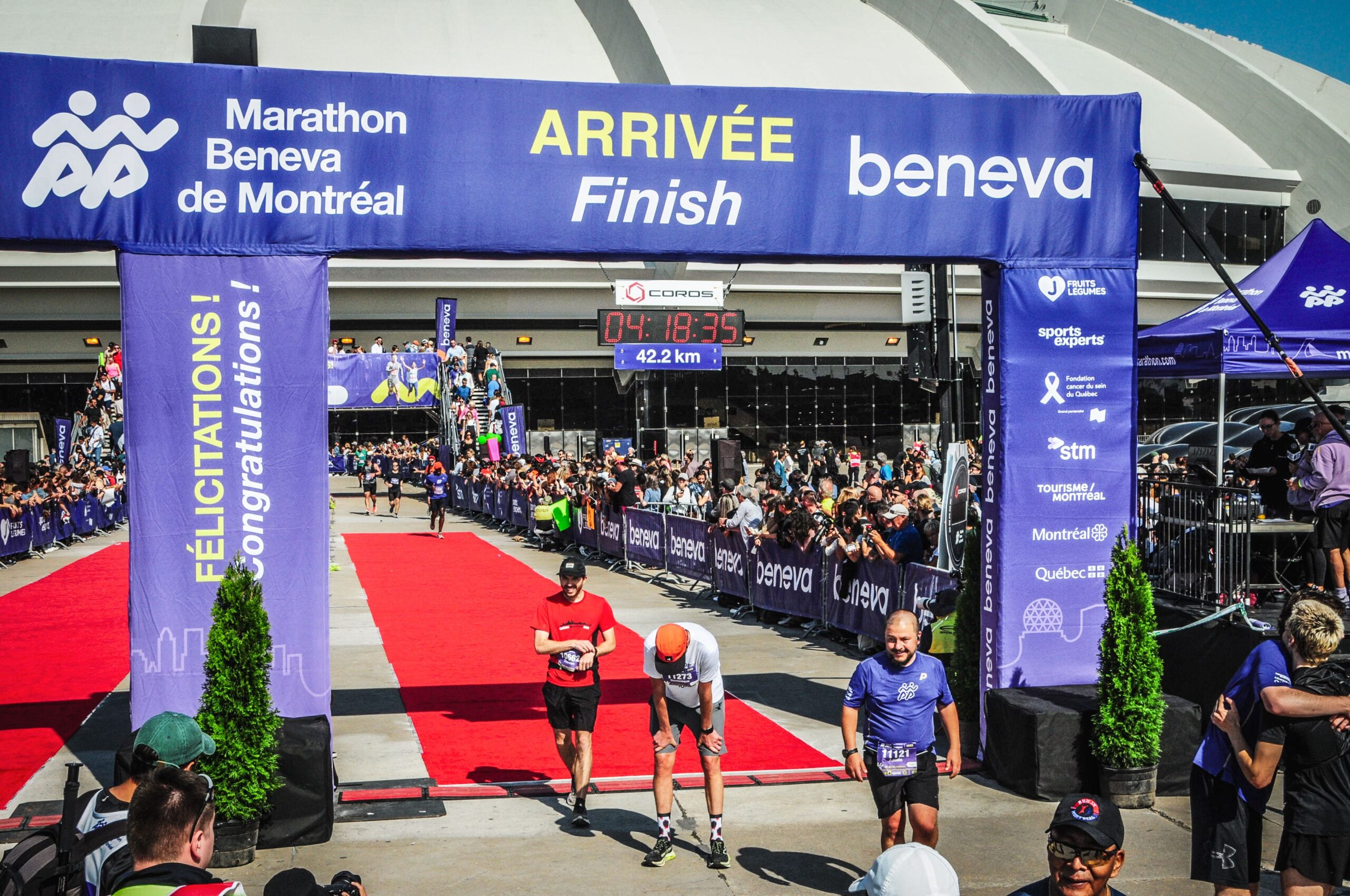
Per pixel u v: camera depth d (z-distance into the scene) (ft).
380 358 139.44
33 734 30.99
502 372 149.18
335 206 24.08
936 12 206.80
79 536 93.61
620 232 25.30
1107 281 27.27
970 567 28.30
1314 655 15.44
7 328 169.78
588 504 78.02
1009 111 26.71
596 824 23.07
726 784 26.04
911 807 18.53
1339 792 15.43
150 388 23.40
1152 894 19.02
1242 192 180.55
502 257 25.21
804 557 46.26
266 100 23.76
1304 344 32.04
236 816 20.59
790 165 25.90
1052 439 26.99
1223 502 28.78
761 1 220.64
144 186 23.32
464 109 24.59
